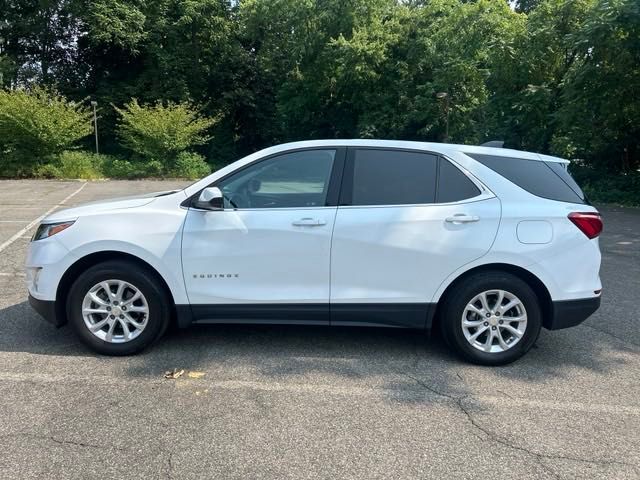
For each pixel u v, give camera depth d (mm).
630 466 2980
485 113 22047
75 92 32688
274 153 4418
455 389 3895
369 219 4234
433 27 29453
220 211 4285
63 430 3227
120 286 4293
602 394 3865
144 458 2967
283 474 2848
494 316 4297
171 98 32281
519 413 3559
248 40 36469
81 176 25422
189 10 32062
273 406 3578
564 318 4293
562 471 2922
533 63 19516
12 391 3709
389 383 3967
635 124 17531
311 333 4980
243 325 5148
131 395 3688
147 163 27016
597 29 15297
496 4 27250
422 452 3076
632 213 14641
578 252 4270
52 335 4766
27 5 32656
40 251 4332
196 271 4262
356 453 3055
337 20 30812
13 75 30922
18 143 25109
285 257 4246
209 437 3188
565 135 18188
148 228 4258
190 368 4152
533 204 4293
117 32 30016
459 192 4324
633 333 5172
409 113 29844
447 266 4234
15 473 2811
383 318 4320
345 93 31688
